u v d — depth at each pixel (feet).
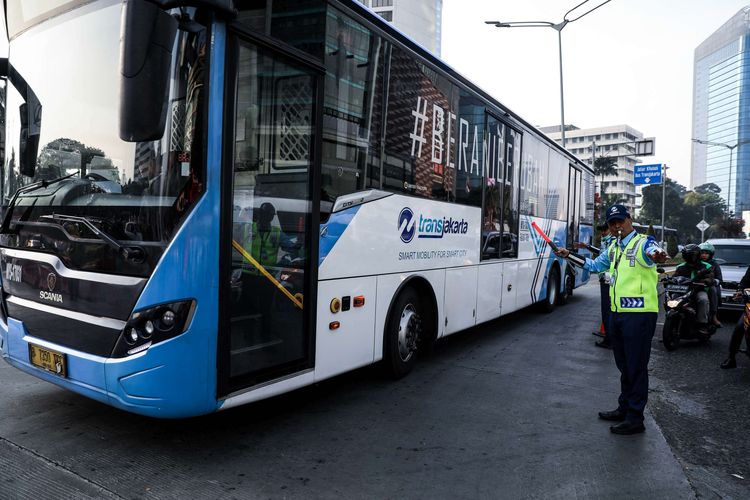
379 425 14.43
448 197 20.38
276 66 12.30
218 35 10.79
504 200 25.88
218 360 11.02
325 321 14.16
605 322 24.84
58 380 11.94
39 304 12.39
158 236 10.45
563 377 19.66
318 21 13.53
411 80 17.81
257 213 11.96
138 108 9.33
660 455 12.99
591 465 12.34
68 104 11.98
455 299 21.18
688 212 327.47
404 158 17.51
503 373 20.01
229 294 11.20
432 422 14.76
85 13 11.89
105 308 10.97
